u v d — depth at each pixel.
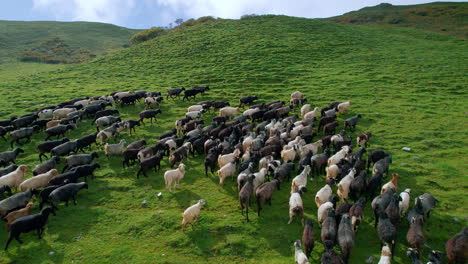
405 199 13.41
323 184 16.83
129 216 14.70
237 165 18.64
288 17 73.12
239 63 45.44
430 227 13.01
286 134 21.77
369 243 12.38
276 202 15.23
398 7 113.81
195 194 16.38
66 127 24.39
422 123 24.33
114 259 12.05
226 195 16.16
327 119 23.91
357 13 108.81
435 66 39.50
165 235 13.31
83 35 118.38
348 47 50.88
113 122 25.91
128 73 46.50
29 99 35.22
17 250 12.66
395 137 22.28
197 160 20.48
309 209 14.70
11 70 65.00
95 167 18.16
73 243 13.02
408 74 37.12
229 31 63.38
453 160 18.67
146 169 18.20
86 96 35.88
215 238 12.98
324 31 61.38
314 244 12.05
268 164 17.22
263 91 34.81
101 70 49.34
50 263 11.91
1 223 14.35
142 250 12.49
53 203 14.95
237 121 25.52
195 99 33.59
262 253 12.09
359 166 16.69
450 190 15.57
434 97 29.89
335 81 36.28
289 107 26.64
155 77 43.25
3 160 19.09
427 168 17.67
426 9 97.00
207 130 23.97
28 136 23.84
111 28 135.75
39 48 94.44
